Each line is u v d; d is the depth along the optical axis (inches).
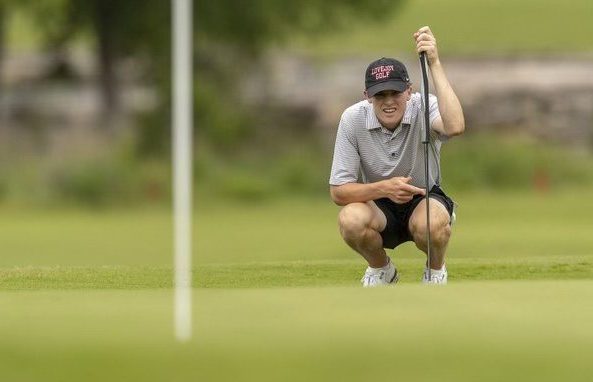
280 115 4923.7
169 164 4340.6
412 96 1033.5
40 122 4884.4
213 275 1142.3
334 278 1130.0
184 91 719.1
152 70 4749.0
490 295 817.5
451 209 1061.1
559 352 652.1
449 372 617.0
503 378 610.2
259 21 4606.3
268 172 4384.8
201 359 635.5
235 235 2723.9
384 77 1001.5
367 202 1047.0
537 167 4180.6
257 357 638.5
